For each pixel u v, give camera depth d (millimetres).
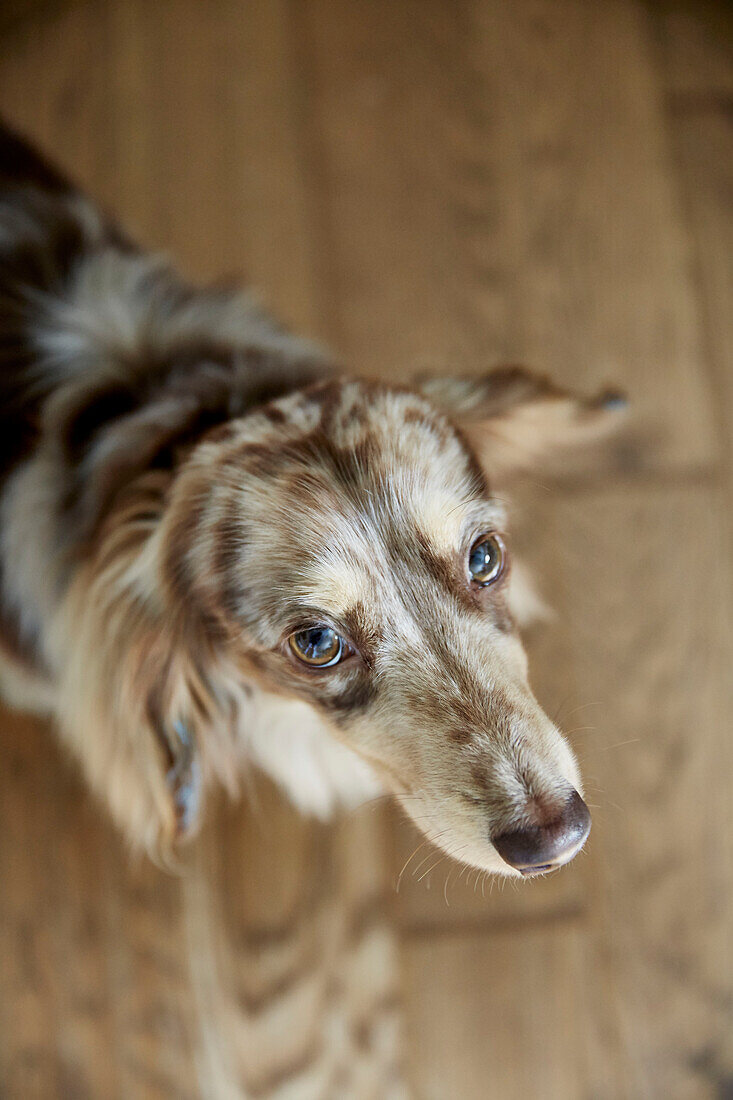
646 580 497
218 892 468
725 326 526
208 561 338
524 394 379
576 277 531
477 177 546
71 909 468
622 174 545
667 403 517
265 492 329
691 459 510
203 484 337
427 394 360
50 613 386
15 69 553
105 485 361
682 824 475
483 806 312
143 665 363
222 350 389
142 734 375
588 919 468
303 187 543
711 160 548
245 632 340
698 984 464
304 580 325
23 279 404
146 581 353
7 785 474
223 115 554
